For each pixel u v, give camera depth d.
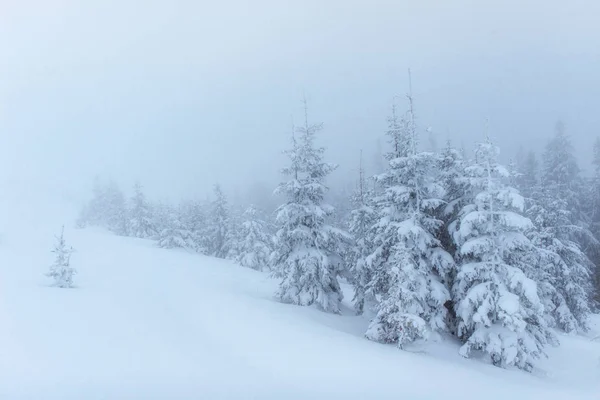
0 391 7.12
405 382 10.58
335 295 21.50
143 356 9.80
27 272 21.92
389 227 17.47
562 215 29.05
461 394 10.28
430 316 16.66
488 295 15.35
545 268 26.50
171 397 7.75
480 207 16.75
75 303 13.85
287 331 14.11
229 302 17.56
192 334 12.37
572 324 26.92
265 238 39.28
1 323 10.61
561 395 11.75
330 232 21.00
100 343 10.26
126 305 14.55
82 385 7.79
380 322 16.28
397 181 18.61
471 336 15.63
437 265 17.14
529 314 15.76
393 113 18.94
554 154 49.62
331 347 12.96
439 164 19.67
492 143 16.64
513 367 15.01
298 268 20.72
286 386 9.11
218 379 9.00
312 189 20.73
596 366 17.30
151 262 31.36
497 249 16.06
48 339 9.98
